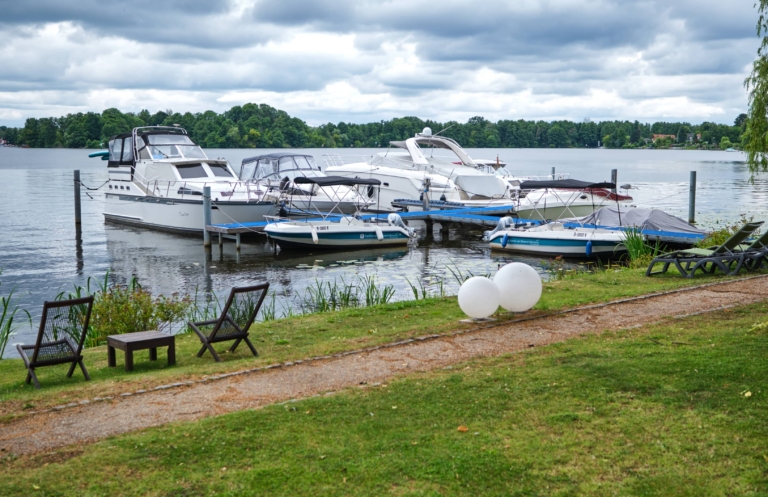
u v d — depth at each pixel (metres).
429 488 4.66
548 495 4.57
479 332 8.73
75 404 6.40
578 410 5.85
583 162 92.81
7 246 23.72
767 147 10.95
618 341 8.00
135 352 8.77
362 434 5.50
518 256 21.62
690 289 10.98
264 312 13.75
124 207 29.09
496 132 137.75
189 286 17.23
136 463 5.07
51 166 81.50
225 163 28.56
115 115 114.06
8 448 5.42
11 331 12.75
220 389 6.78
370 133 121.06
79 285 17.55
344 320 10.08
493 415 5.81
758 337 7.79
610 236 20.02
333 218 25.61
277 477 4.82
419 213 25.45
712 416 5.60
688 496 4.50
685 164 89.38
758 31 10.70
